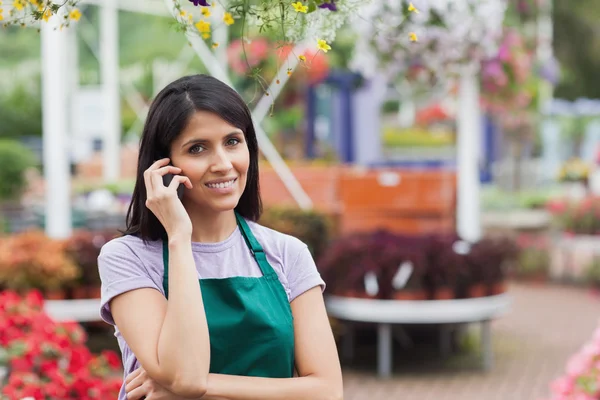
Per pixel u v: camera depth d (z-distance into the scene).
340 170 11.17
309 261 2.35
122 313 2.16
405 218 10.78
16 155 13.98
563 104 22.73
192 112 2.16
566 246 11.95
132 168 15.09
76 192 12.98
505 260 7.11
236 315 2.16
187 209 2.27
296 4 2.18
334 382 2.25
